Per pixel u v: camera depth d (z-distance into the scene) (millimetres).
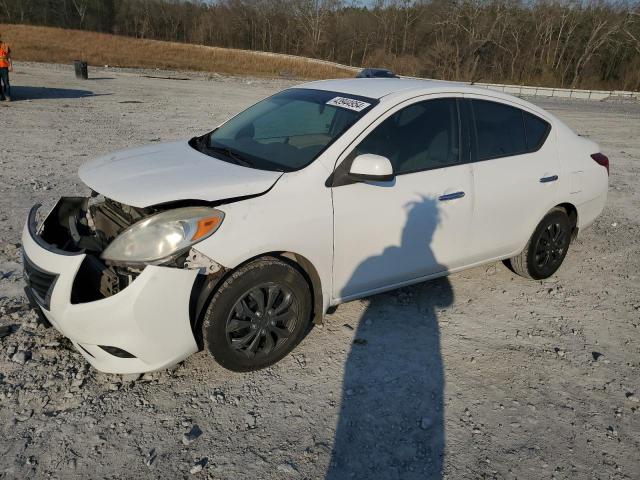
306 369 3490
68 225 3643
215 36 85125
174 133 11812
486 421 3154
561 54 52625
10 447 2682
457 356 3762
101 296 2947
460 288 4793
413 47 66062
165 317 2904
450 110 4062
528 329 4203
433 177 3863
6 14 77062
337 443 2900
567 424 3180
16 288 4184
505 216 4363
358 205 3486
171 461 2688
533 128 4617
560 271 5395
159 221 2922
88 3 82500
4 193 6570
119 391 3137
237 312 3186
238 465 2699
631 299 4867
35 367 3266
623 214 7656
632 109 27453
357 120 3602
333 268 3506
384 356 3688
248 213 3074
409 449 2902
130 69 33469
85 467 2611
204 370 3393
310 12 77125
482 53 54812
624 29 50875
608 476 2814
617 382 3617
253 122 4160
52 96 16984
